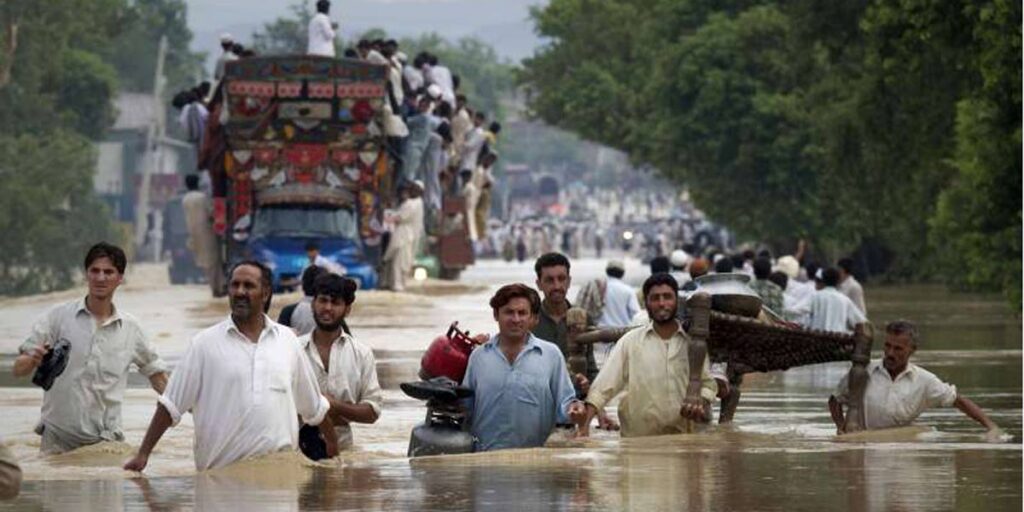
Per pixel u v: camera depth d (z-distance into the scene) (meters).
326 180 76.94
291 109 76.44
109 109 159.25
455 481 21.30
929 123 68.31
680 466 22.75
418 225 80.19
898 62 62.69
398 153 81.00
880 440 26.42
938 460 23.53
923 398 27.78
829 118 81.06
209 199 79.25
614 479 21.52
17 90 135.50
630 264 181.12
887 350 27.83
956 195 65.31
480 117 100.12
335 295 24.20
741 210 123.81
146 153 175.50
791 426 28.95
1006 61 54.97
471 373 24.22
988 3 55.56
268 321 22.42
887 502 19.83
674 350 25.94
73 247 130.88
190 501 19.81
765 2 124.88
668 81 122.00
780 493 20.42
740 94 118.12
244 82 76.00
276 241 76.75
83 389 25.28
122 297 80.56
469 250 97.69
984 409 32.50
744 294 27.31
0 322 64.75
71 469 23.86
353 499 19.91
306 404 22.66
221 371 22.03
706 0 131.00
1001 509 19.34
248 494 20.30
